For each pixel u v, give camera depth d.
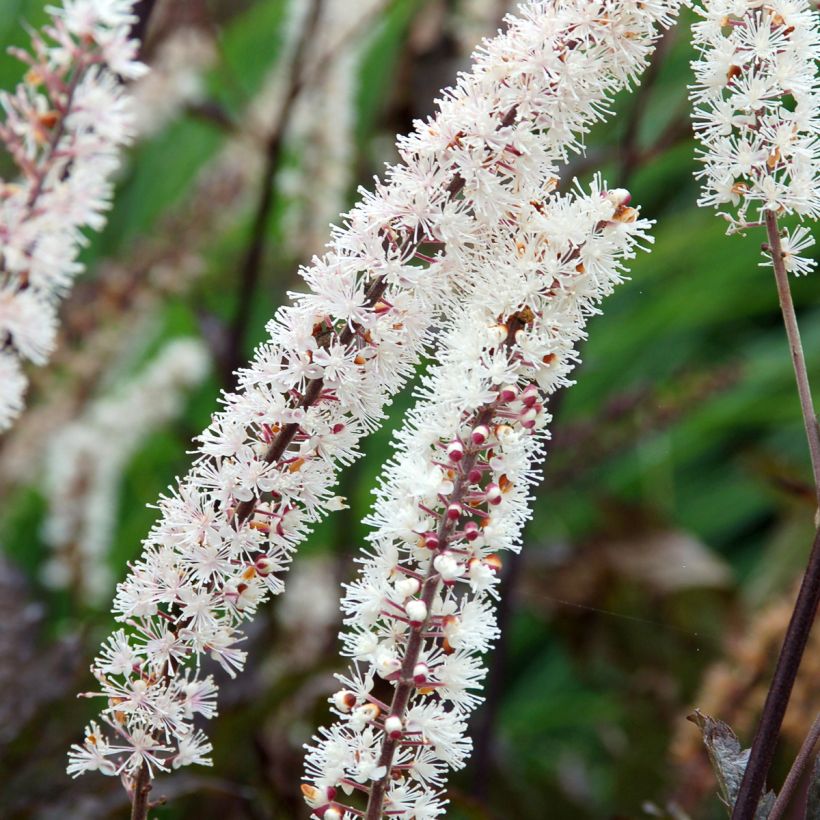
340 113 0.79
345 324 0.44
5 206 0.38
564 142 0.44
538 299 0.43
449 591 0.42
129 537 0.89
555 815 0.79
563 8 0.44
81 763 0.43
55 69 0.39
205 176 0.82
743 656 0.62
